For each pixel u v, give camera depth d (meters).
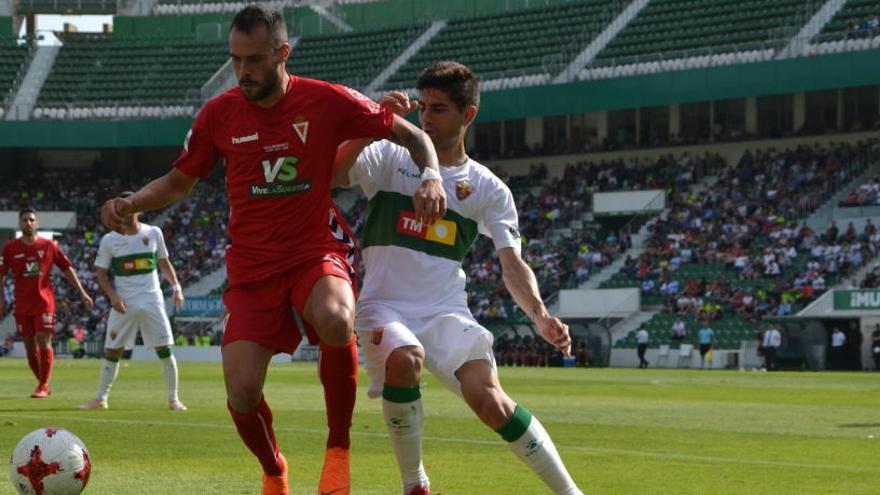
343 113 15.16
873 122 118.69
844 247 102.06
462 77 16.02
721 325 99.75
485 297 116.19
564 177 130.88
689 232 112.50
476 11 148.62
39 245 43.47
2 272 43.53
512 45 139.38
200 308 113.94
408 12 152.62
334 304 14.54
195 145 15.41
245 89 14.71
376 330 15.21
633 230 119.56
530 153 136.50
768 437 29.20
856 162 113.75
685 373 80.94
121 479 19.88
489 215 16.16
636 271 110.88
